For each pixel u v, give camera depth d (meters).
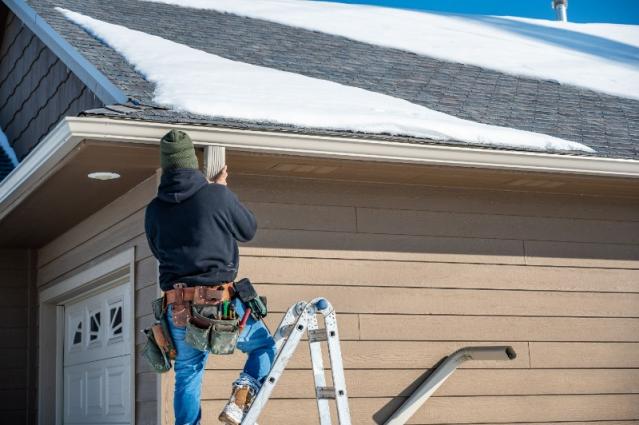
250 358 7.86
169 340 7.59
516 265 12.45
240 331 7.49
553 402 12.29
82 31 14.37
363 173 11.35
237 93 11.24
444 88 14.65
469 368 11.99
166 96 10.72
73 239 13.85
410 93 13.88
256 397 7.59
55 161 10.30
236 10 18.56
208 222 7.51
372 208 11.84
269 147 10.09
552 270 12.66
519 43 20.08
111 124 9.43
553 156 11.27
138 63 12.56
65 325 14.98
